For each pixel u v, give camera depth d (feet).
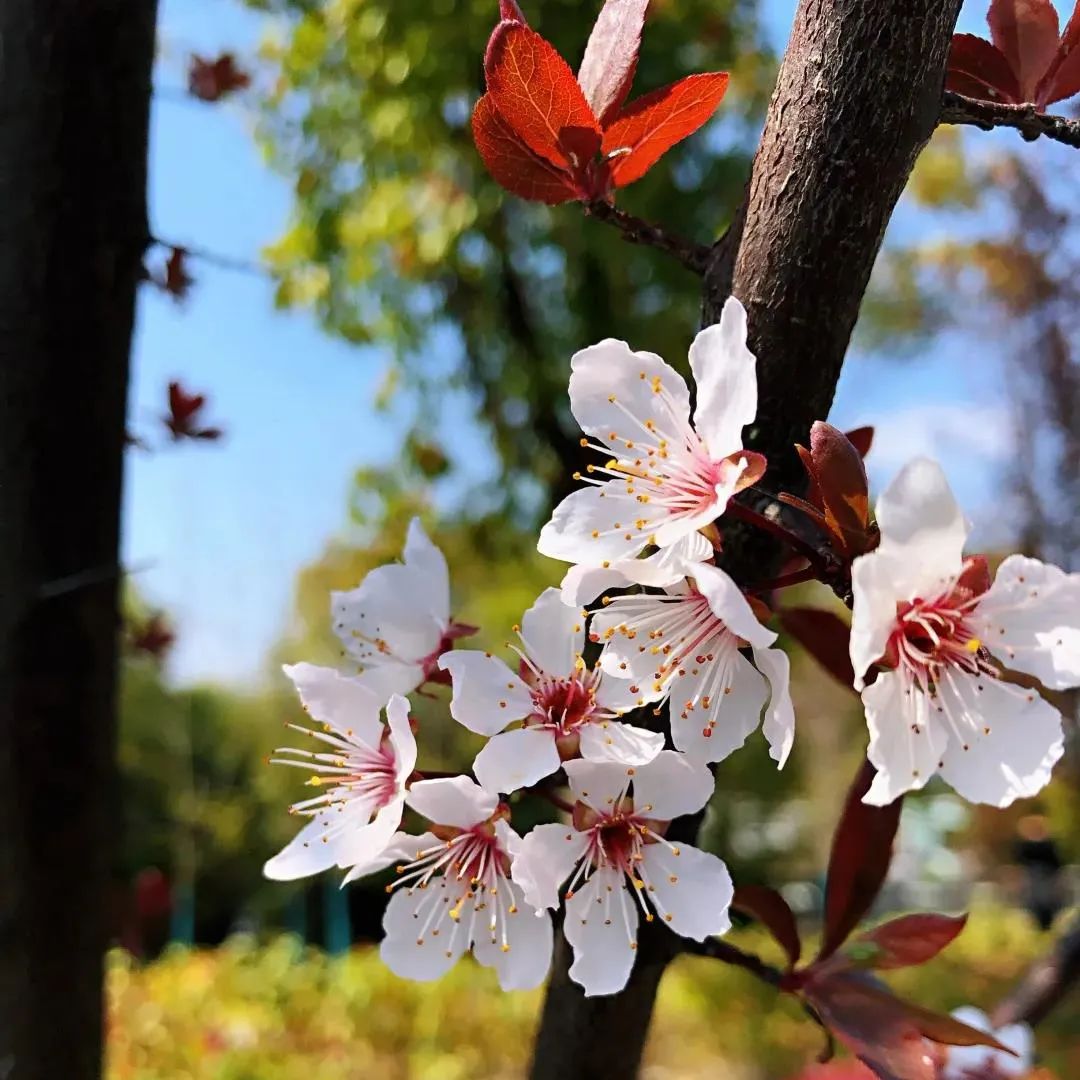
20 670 0.51
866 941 0.38
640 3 0.35
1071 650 0.31
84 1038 0.54
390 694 0.40
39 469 0.51
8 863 0.51
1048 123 0.34
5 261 0.49
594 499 0.34
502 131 0.35
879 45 0.31
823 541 0.32
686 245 0.37
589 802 0.33
